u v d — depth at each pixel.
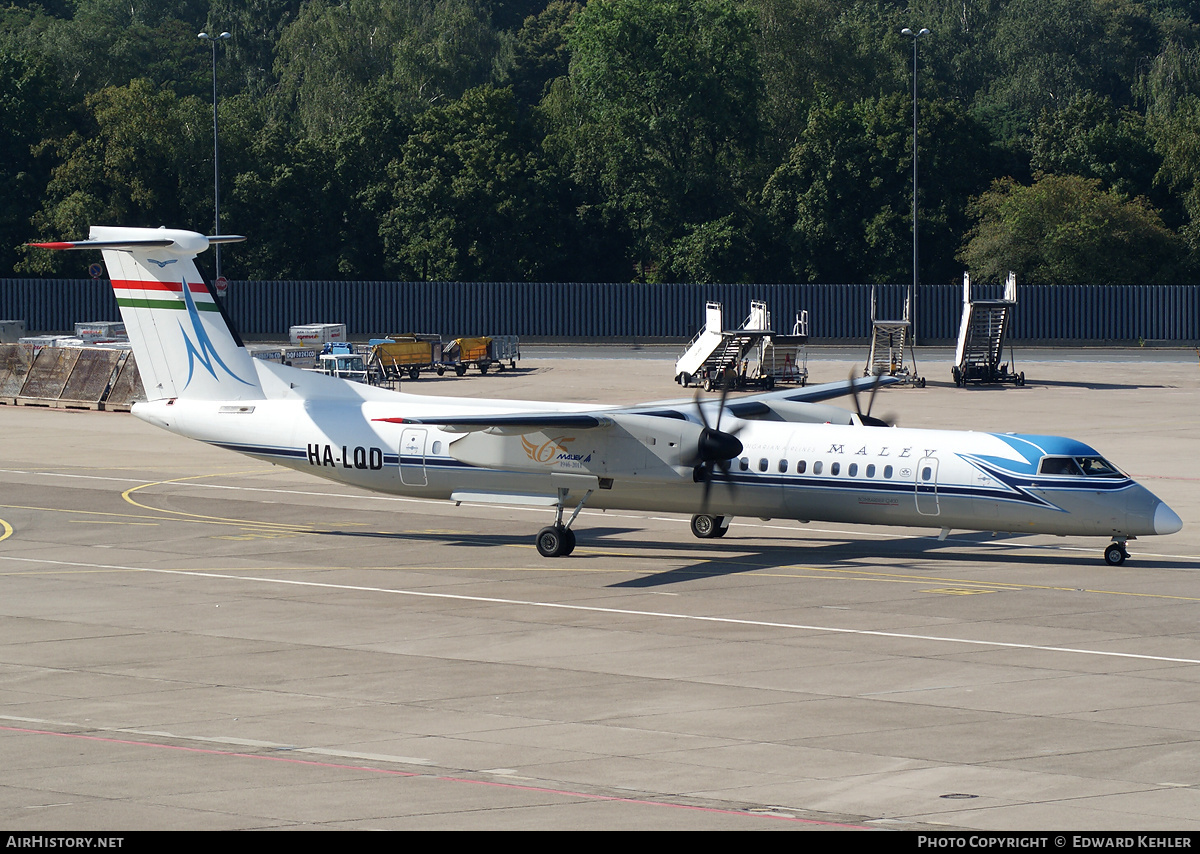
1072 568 115.56
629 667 83.00
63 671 82.56
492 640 90.62
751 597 104.31
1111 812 55.28
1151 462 174.25
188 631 93.69
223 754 64.31
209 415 136.38
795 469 119.94
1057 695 75.88
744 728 69.19
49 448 193.38
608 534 134.62
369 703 74.75
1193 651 86.38
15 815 54.44
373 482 130.88
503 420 115.31
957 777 60.50
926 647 87.75
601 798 57.16
